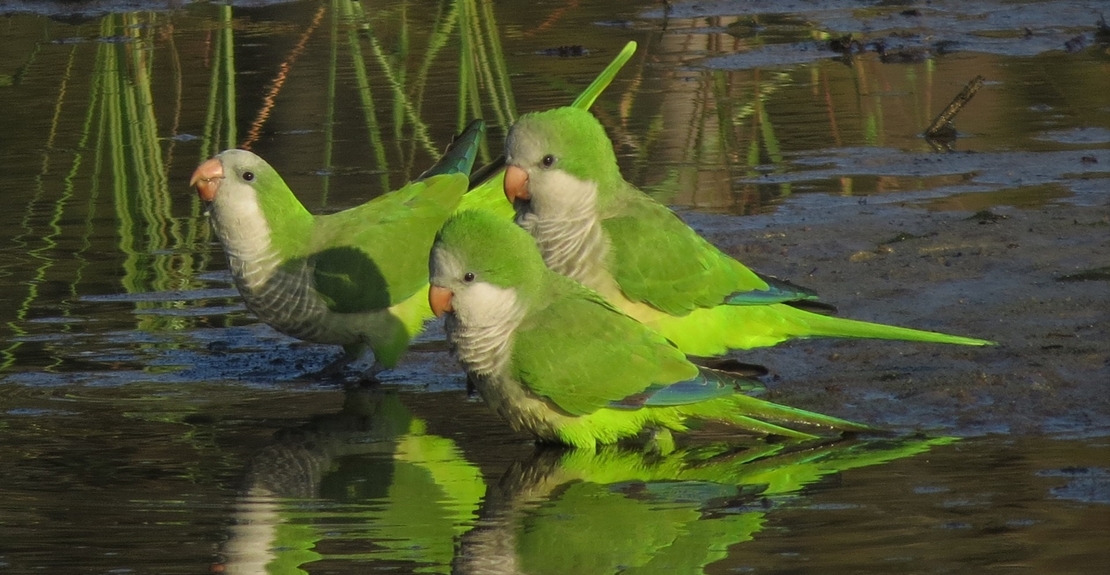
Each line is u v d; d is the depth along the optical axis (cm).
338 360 1155
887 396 1030
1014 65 2052
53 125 1856
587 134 1120
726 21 2444
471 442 981
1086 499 810
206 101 1944
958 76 2005
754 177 1609
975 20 2397
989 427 956
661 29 2372
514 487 882
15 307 1260
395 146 1741
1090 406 979
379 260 1144
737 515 816
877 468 889
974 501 816
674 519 816
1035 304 1190
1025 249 1321
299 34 2305
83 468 905
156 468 906
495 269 961
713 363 1034
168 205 1570
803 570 729
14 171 1683
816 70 2075
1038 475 855
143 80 2008
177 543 780
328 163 1684
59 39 2281
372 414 1038
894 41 2233
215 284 1332
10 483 878
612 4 2591
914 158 1650
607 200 1141
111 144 1725
